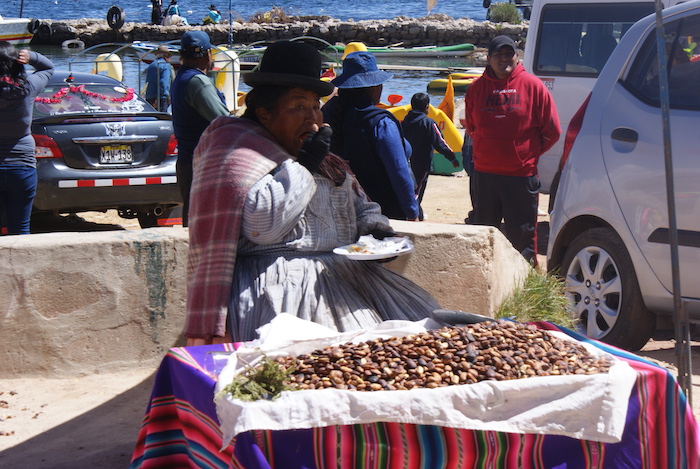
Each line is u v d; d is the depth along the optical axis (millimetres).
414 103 9250
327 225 3078
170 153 8047
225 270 2812
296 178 2812
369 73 4695
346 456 2291
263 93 2953
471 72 28094
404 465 2328
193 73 5590
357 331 2715
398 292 3141
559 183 5766
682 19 5223
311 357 2535
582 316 5531
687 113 4914
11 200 6301
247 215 2775
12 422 3973
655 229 4906
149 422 2766
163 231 4656
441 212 10430
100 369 4535
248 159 2816
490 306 4910
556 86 9156
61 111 8297
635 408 2496
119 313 4520
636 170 5035
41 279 4379
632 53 5414
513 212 6664
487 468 2381
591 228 5566
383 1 100000
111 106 8562
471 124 6734
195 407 2523
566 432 2350
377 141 4629
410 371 2438
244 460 2184
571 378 2365
